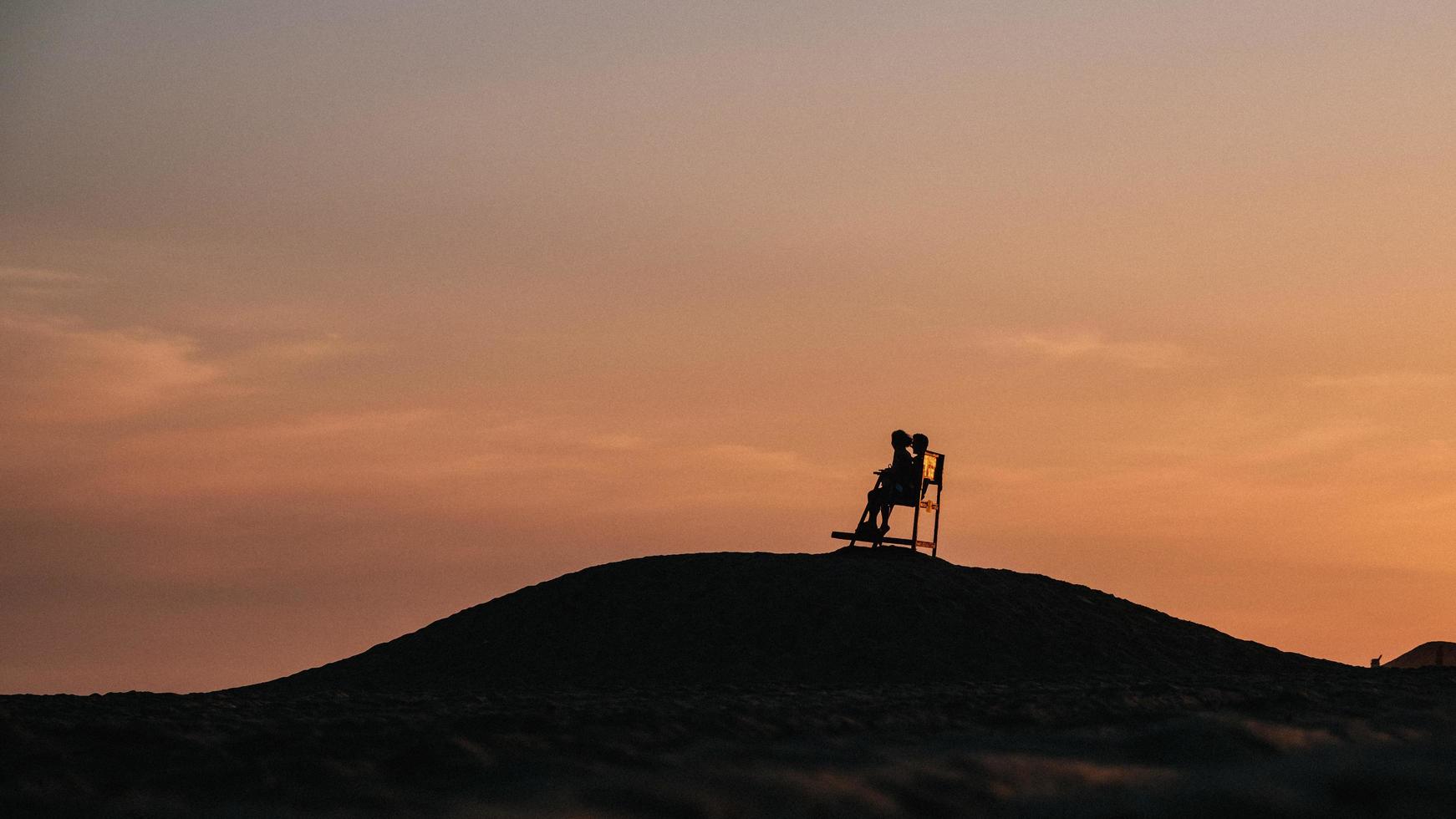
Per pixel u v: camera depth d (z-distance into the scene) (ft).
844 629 106.42
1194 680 94.94
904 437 122.31
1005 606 112.16
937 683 97.45
